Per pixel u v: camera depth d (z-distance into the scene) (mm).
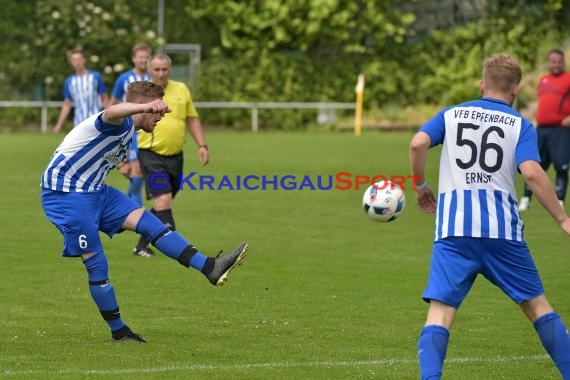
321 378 20281
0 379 19797
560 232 40500
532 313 18875
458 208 18656
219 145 80062
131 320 25453
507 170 18750
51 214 22750
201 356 21969
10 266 32125
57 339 23344
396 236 39375
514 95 19516
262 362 21516
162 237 22641
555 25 105812
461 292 18562
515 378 20594
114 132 22359
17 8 96812
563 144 46094
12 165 62438
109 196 23125
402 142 84500
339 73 103250
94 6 96438
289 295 28703
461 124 19016
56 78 96000
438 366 18031
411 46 105938
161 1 101188
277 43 104125
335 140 86500
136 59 39594
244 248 22297
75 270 31641
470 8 107125
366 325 25203
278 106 98938
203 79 101250
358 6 105188
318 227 41312
